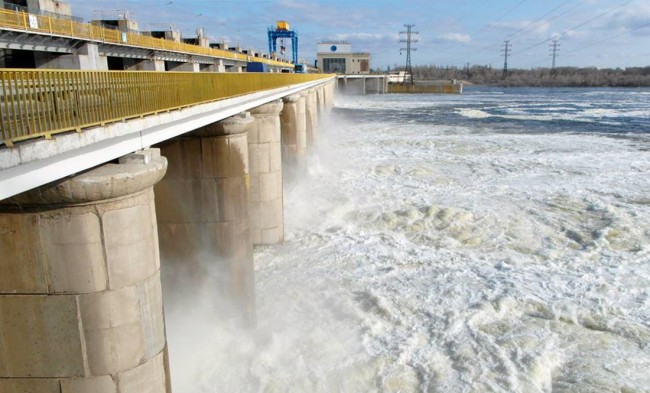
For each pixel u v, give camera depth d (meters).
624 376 12.91
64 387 8.84
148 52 39.31
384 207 26.39
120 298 8.65
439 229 23.44
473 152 42.78
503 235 22.48
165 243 16.19
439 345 14.26
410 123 68.50
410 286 17.77
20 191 6.41
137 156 8.98
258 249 21.97
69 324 8.52
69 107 7.30
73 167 7.44
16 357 8.63
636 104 107.69
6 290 8.30
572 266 19.22
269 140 21.81
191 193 15.86
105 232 8.30
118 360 8.84
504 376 12.91
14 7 26.66
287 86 28.47
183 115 11.38
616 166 35.81
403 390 12.61
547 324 15.23
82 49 29.88
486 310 15.91
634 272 18.55
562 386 12.64
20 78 6.30
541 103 113.56
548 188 29.75
